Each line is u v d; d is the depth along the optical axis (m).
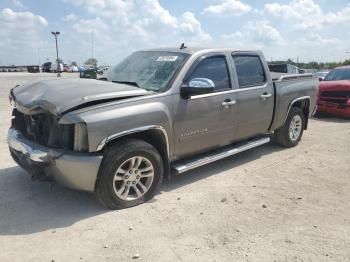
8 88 22.03
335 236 3.87
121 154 4.26
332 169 6.05
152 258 3.45
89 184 4.14
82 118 3.95
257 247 3.65
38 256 3.46
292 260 3.44
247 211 4.44
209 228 4.02
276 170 5.98
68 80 4.98
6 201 4.64
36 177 4.29
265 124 6.49
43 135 4.44
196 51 5.34
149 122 4.45
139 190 4.59
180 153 5.06
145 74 5.25
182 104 4.88
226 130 5.64
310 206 4.61
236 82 5.76
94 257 3.46
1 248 3.59
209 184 5.32
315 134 8.78
